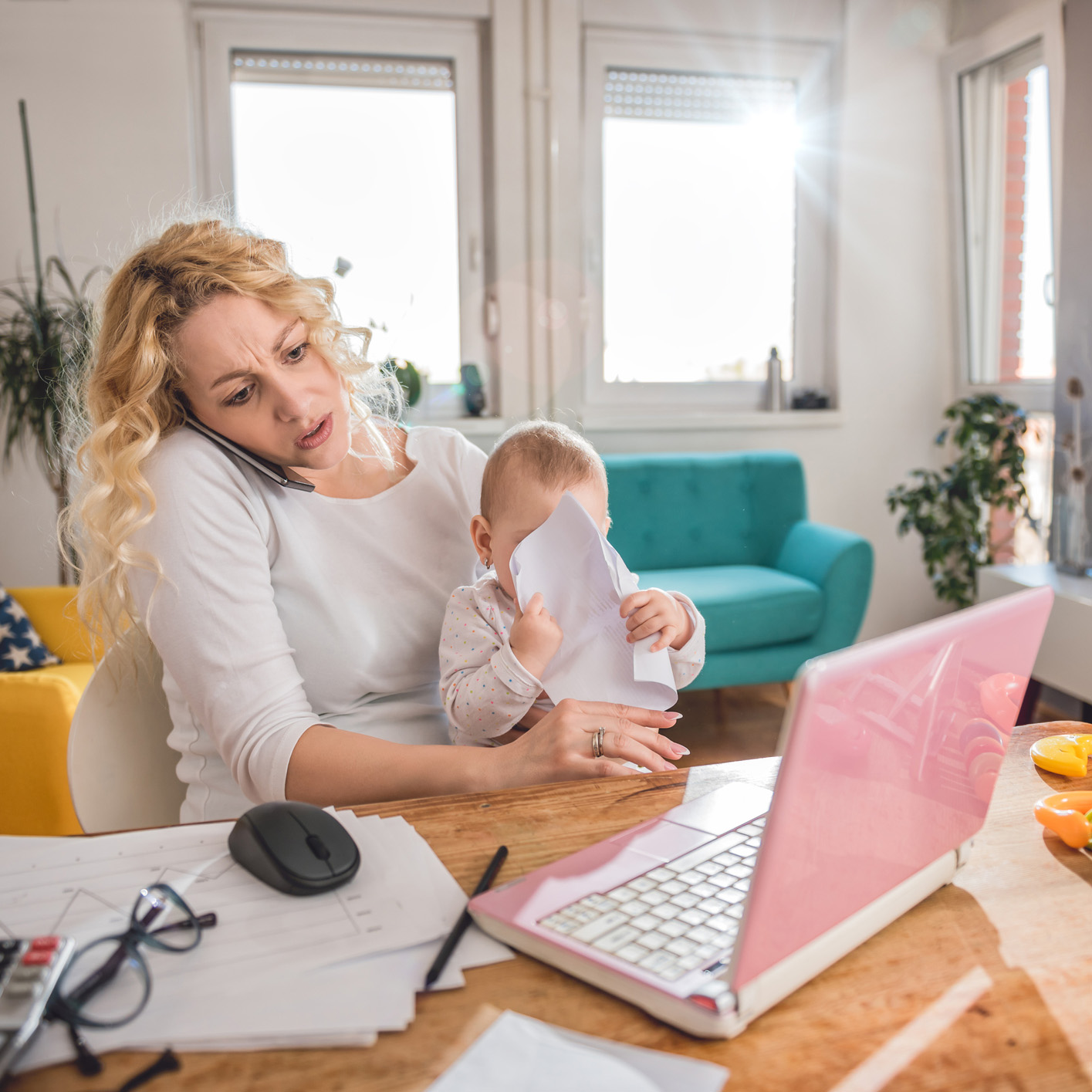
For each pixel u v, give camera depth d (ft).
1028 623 1.93
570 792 2.49
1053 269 10.69
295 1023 1.53
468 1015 1.58
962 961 1.74
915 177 12.16
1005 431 10.52
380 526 3.58
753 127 12.03
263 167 10.87
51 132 9.88
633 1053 1.46
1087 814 2.25
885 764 1.66
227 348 2.82
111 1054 1.49
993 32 10.87
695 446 11.99
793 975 1.60
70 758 3.04
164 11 10.01
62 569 9.39
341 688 3.47
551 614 2.99
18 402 9.30
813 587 9.53
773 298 12.45
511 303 11.42
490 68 11.04
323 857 1.98
